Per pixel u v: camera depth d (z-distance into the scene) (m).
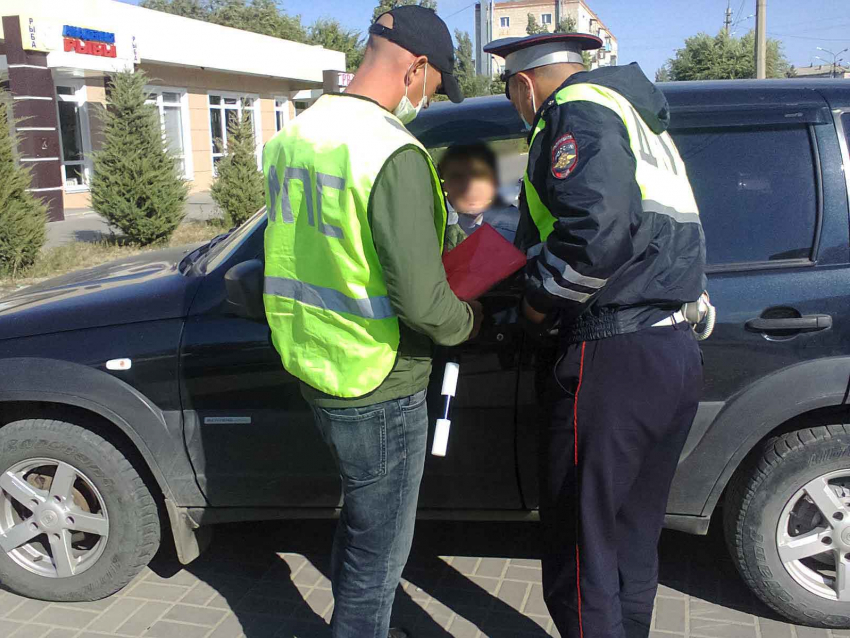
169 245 12.38
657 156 2.10
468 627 2.79
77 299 2.94
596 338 2.10
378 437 2.14
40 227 9.91
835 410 2.63
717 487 2.64
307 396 2.21
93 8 17.03
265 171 2.17
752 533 2.66
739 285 2.53
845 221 2.54
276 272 2.15
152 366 2.74
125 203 11.91
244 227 3.13
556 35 2.19
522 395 2.61
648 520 2.39
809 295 2.51
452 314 1.99
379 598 2.29
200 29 21.08
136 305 2.81
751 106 2.63
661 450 2.29
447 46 2.09
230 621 2.87
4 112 9.72
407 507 2.25
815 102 2.62
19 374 2.77
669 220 2.06
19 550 2.99
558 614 2.30
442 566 3.19
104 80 17.16
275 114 27.02
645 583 2.43
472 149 2.59
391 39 2.03
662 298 2.07
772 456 2.61
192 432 2.77
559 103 2.03
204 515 2.87
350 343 2.06
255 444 2.75
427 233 1.93
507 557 3.25
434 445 2.18
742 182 2.60
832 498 2.60
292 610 2.93
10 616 2.91
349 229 1.95
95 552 2.92
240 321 2.69
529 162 2.11
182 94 21.81
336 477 2.76
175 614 2.91
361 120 1.98
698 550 3.26
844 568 2.62
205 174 23.08
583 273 1.92
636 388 2.09
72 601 2.98
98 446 2.82
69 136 17.75
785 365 2.53
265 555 3.32
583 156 1.91
